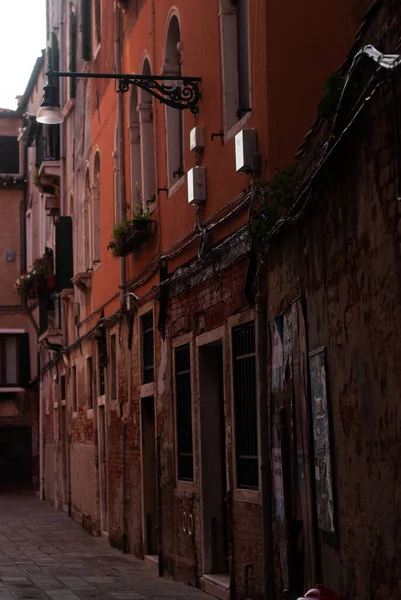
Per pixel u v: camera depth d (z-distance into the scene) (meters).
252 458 10.27
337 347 7.39
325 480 7.73
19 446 36.16
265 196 9.13
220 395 12.25
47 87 12.74
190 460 12.98
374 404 6.54
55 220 26.91
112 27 18.16
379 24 6.25
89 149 21.12
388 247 6.19
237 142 9.94
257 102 9.84
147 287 15.36
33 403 35.88
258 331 9.72
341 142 7.00
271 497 9.55
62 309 25.62
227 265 10.91
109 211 18.77
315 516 8.16
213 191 11.52
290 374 8.83
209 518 12.05
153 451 15.93
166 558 13.81
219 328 11.30
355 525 7.00
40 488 31.88
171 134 13.87
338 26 9.62
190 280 12.58
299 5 9.60
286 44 9.58
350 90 6.77
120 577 13.81
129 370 16.97
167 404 13.98
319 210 7.79
